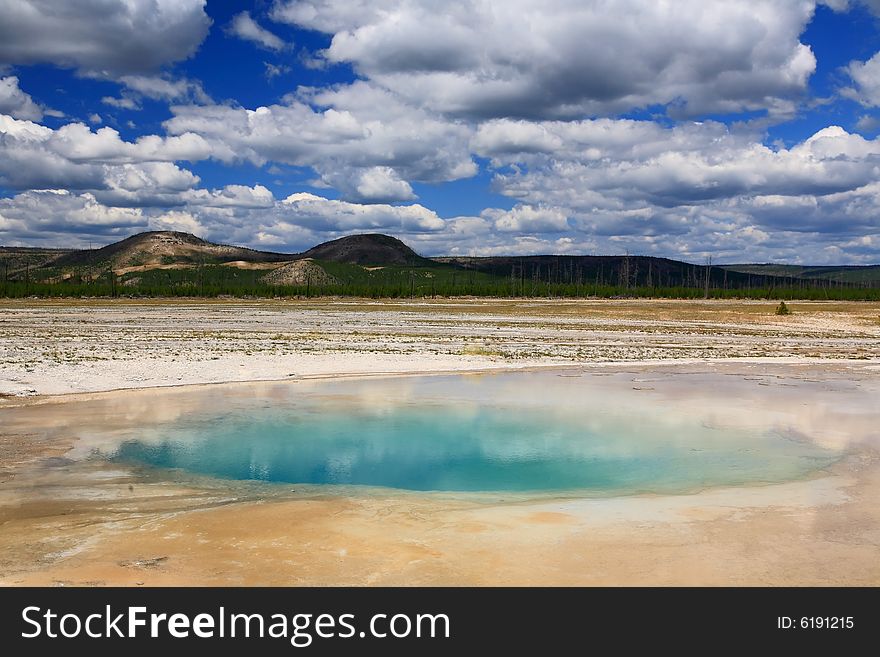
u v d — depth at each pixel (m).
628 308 104.00
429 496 12.28
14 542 9.55
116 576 8.36
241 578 8.34
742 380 28.39
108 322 64.44
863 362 36.38
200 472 13.95
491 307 106.88
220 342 42.22
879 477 13.54
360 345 41.50
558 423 19.22
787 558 8.98
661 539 9.70
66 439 16.67
